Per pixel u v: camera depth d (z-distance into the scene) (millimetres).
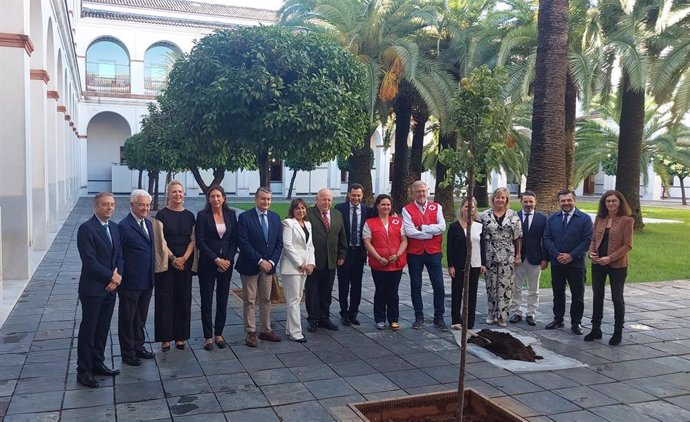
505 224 6902
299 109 7285
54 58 13875
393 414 4398
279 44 7301
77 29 29578
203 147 7777
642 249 13734
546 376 5230
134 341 5461
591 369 5449
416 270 6832
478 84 4066
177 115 8133
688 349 6109
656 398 4754
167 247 5582
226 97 7086
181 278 5738
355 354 5805
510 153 19875
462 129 4137
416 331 6699
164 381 4953
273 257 6043
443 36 16125
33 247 11789
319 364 5473
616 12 14625
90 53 31625
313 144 7488
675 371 5418
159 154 18766
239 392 4730
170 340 5762
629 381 5137
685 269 11148
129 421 4141
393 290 6734
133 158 21750
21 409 4320
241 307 7727
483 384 5008
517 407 4523
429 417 4406
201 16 34250
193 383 4914
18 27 8852
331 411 4355
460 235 6809
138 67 31781
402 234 6793
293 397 4645
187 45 32625
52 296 8086
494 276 7004
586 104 12805
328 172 38125
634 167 16625
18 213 9125
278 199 33531
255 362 5496
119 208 23359
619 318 6223
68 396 4586
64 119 17859
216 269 5887
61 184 17734
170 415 4258
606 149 19828
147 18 31562
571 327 6820
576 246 6609
